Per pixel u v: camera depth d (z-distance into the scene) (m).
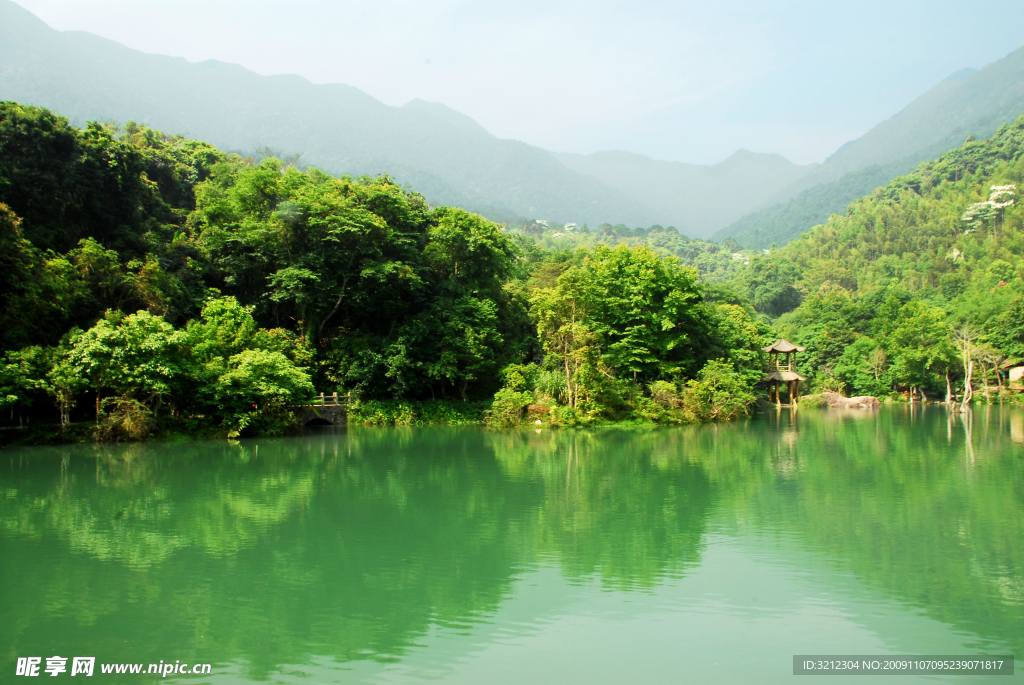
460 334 46.09
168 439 34.25
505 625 11.43
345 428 42.81
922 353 73.69
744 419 52.00
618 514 19.39
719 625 11.37
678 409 47.81
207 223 48.28
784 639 10.80
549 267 59.44
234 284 46.06
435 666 9.88
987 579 13.59
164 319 36.53
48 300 31.48
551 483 24.25
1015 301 78.44
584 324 45.72
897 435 40.03
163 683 9.34
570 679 9.46
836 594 12.80
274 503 20.78
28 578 13.66
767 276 156.12
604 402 45.44
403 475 25.77
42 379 29.69
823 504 20.56
